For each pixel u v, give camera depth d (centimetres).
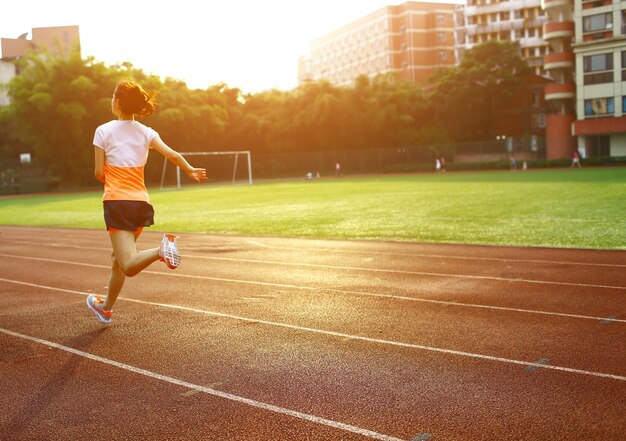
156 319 607
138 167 494
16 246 1396
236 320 593
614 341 484
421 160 5969
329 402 375
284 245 1193
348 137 6556
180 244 1276
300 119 6519
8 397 403
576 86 5703
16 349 516
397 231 1360
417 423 339
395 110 6388
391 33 9481
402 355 466
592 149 5588
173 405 379
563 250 975
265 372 436
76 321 611
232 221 1819
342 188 3544
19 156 6688
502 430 326
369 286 745
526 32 8044
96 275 913
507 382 399
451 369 429
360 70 10469
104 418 363
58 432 346
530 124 6606
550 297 649
